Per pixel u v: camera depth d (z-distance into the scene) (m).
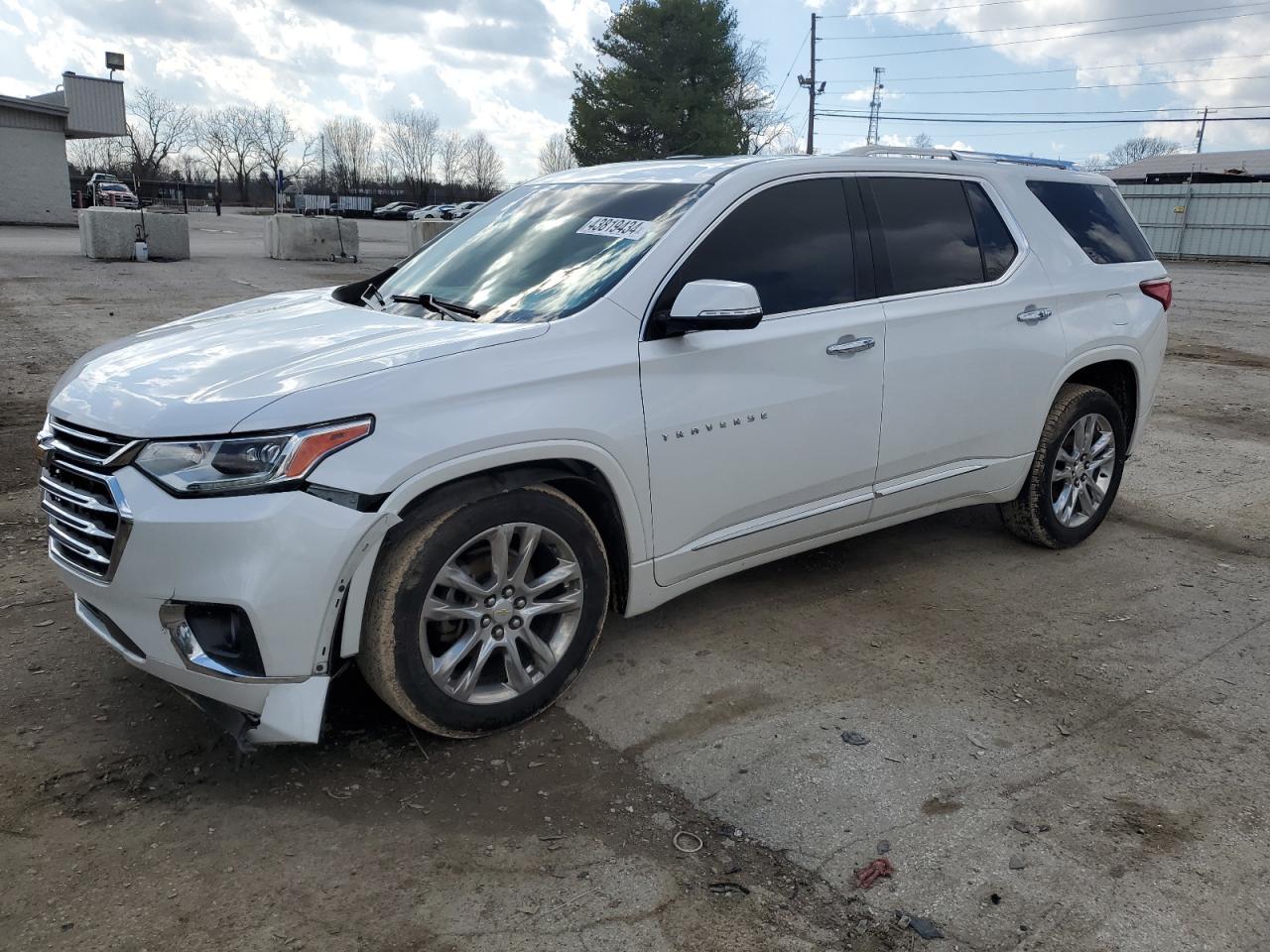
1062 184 5.02
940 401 4.26
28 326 11.23
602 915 2.45
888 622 4.23
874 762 3.15
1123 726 3.41
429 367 2.95
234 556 2.65
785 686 3.63
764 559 3.93
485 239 4.16
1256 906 2.52
